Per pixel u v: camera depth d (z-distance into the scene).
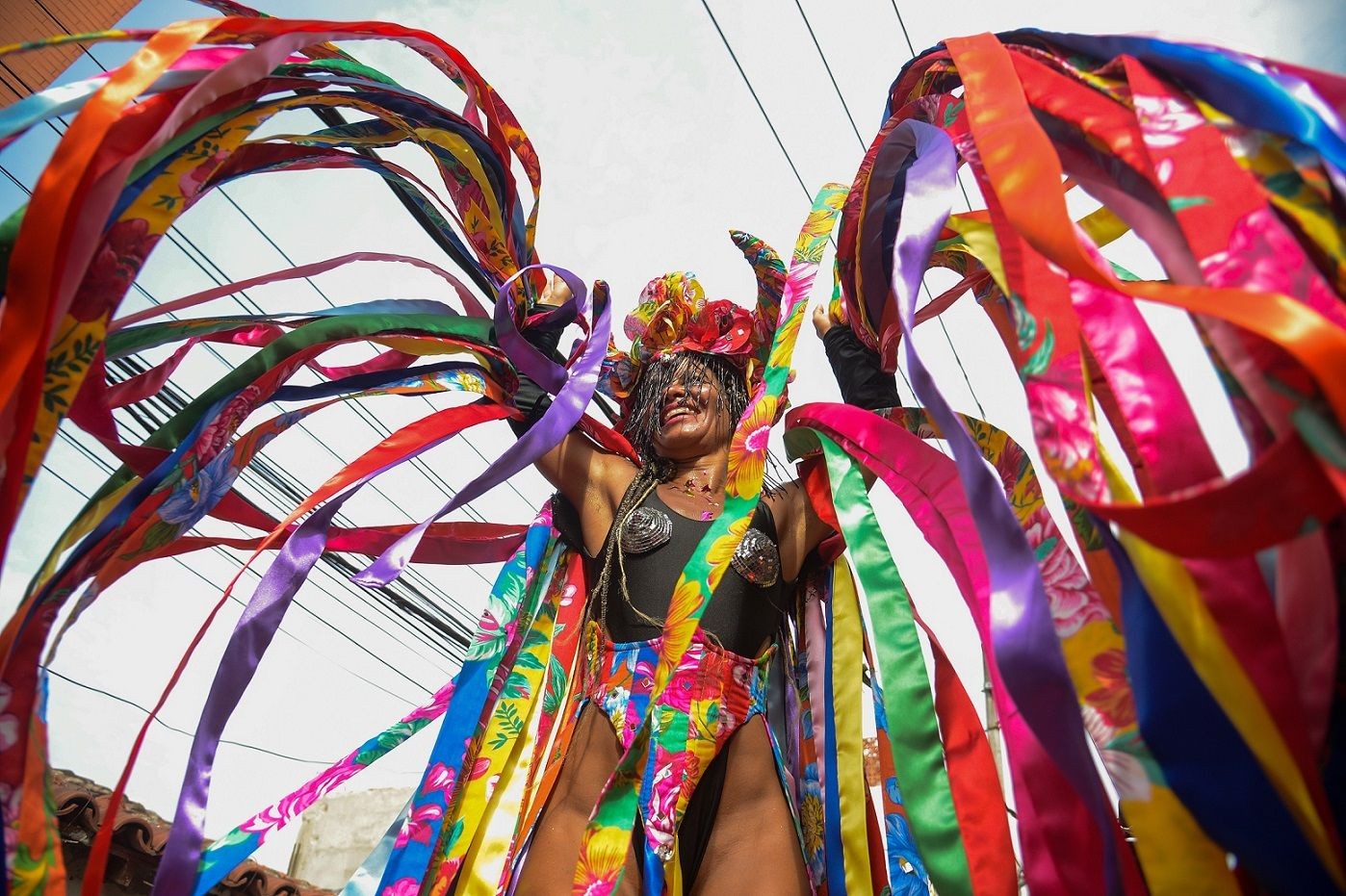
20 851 1.51
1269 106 1.33
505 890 1.90
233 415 2.00
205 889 1.76
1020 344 1.45
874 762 4.63
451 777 1.98
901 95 2.22
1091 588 1.51
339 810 10.22
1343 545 1.20
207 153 1.76
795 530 2.25
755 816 1.94
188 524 1.96
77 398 1.83
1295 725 1.17
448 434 2.20
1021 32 1.79
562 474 2.32
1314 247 1.27
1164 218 1.41
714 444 2.35
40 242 1.42
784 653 2.26
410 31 2.07
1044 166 1.44
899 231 1.71
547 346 2.44
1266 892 1.22
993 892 1.67
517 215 2.42
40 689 1.65
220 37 1.70
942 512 1.84
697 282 2.49
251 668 1.86
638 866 1.87
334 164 2.20
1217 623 1.21
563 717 2.12
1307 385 1.11
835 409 2.10
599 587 2.16
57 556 1.73
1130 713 1.37
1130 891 1.35
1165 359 1.36
